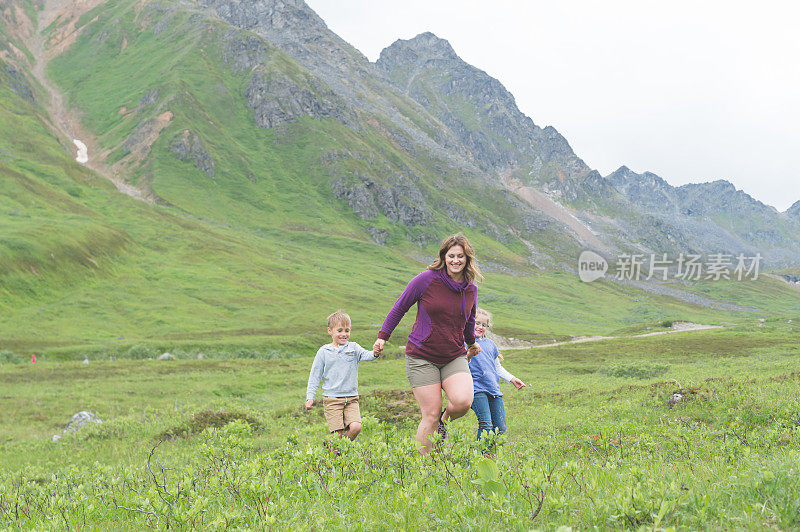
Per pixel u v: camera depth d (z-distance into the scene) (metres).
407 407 17.75
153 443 14.95
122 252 128.75
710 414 12.42
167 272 124.75
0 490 6.85
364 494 4.57
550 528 3.25
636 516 3.24
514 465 4.92
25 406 26.94
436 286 6.05
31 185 157.25
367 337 80.44
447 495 4.13
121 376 40.34
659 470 5.45
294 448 5.84
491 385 8.34
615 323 171.12
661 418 12.91
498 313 157.88
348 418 8.45
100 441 16.25
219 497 4.78
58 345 65.50
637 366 36.56
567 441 9.98
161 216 180.75
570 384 28.78
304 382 39.34
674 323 152.25
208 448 6.99
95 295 99.50
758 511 3.27
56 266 101.00
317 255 197.25
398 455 5.02
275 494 4.49
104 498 5.43
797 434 7.67
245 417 17.62
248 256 157.50
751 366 28.23
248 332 86.06
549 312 172.38
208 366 48.38
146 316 92.88
